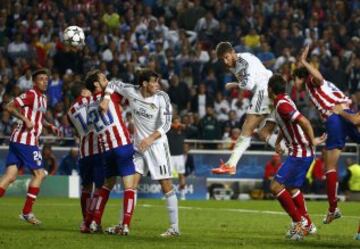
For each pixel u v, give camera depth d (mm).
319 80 31172
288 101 26844
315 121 58250
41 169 32438
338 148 31812
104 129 27641
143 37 66188
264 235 28984
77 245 24234
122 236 27203
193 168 57562
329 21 69750
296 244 25625
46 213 38312
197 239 26844
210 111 59438
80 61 63438
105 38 66125
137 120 27922
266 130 31562
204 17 69312
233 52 31469
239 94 61969
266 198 56781
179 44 66812
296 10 69875
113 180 28250
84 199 29219
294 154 27344
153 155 27750
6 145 56969
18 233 27812
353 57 64188
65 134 58125
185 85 61562
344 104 31391
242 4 69688
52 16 68062
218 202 51406
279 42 66375
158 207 44531
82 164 28781
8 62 65375
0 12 67688
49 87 61156
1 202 46562
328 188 31922
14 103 31953
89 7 68875
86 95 28453
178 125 55062
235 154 31953
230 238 27531
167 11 70812
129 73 61781
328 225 33938
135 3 69562
